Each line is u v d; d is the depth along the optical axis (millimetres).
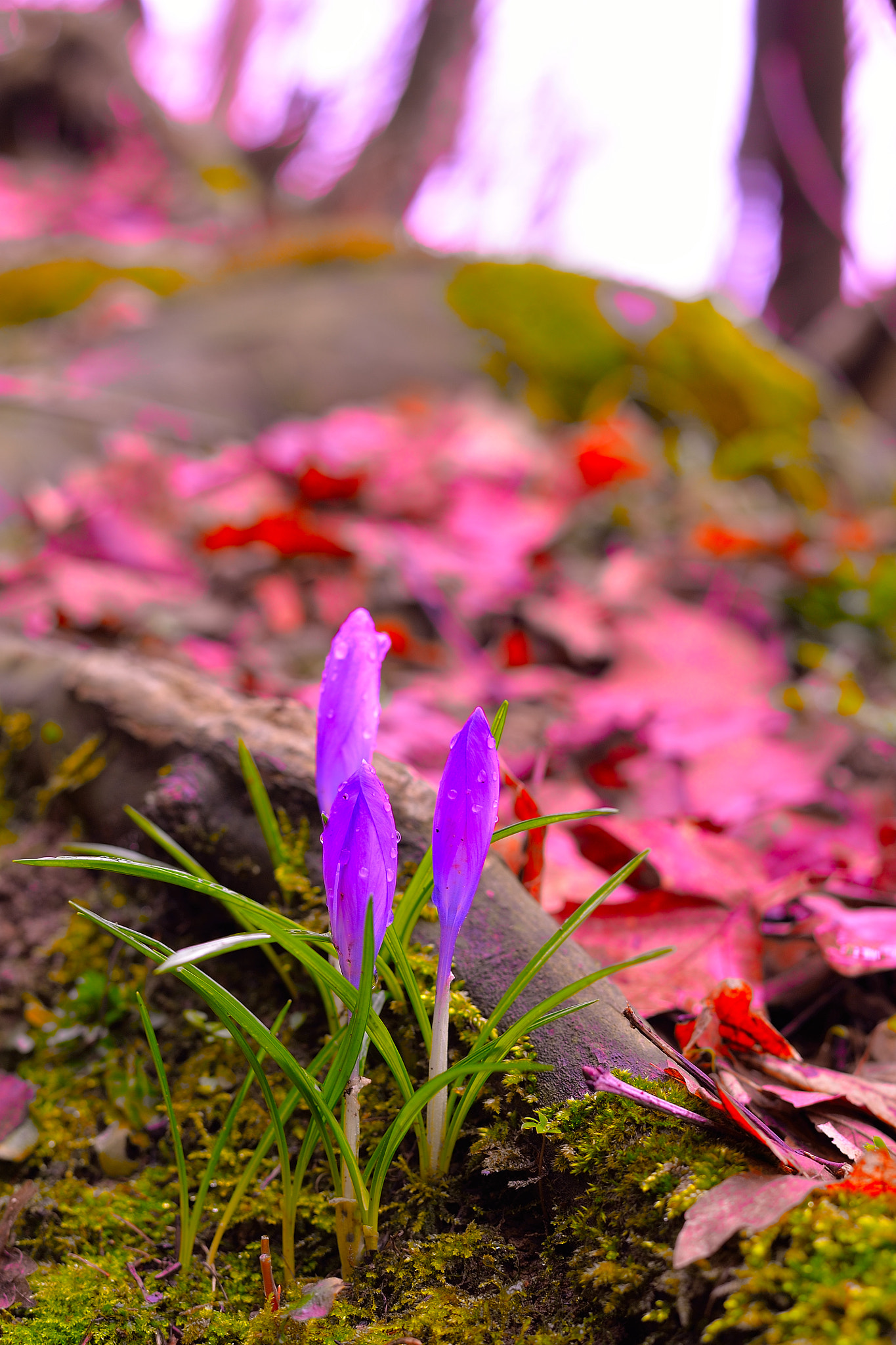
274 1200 415
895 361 1851
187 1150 434
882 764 648
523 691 688
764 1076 415
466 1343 378
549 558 868
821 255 1900
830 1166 379
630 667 704
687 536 921
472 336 1230
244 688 646
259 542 804
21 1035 469
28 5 2957
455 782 372
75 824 507
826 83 1569
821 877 482
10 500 896
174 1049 459
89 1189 430
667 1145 388
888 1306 345
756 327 1358
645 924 465
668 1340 365
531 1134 404
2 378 1037
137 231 2402
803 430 1192
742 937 458
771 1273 355
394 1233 402
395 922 407
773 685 707
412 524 896
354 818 368
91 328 1380
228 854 465
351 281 1344
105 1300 401
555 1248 391
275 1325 385
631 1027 415
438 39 2461
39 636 674
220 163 2969
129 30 3139
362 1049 391
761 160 1875
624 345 1198
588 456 931
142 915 481
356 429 980
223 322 1275
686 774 630
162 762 486
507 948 429
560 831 512
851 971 447
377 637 395
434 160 2475
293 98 2945
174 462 936
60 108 2854
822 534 949
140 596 756
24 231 2275
